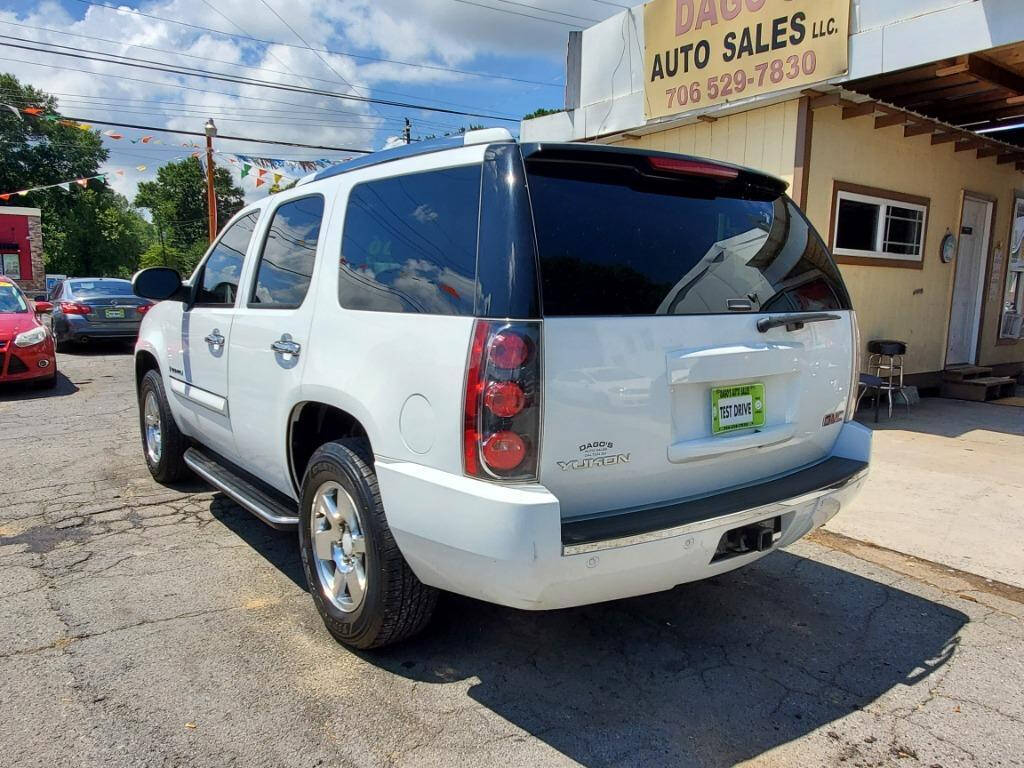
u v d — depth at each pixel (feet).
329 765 7.48
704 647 10.12
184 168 233.76
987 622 10.94
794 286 10.02
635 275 8.21
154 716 8.21
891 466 19.27
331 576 9.96
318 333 9.78
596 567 7.39
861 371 27.30
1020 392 33.27
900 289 28.50
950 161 29.91
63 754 7.52
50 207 172.76
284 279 11.12
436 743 7.89
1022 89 23.63
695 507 8.28
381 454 8.45
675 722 8.37
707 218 9.33
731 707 8.69
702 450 8.46
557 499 7.22
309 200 11.13
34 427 23.41
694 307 8.57
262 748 7.72
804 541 14.15
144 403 17.56
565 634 10.41
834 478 9.52
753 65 23.73
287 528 10.71
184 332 14.35
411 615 9.02
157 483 17.25
